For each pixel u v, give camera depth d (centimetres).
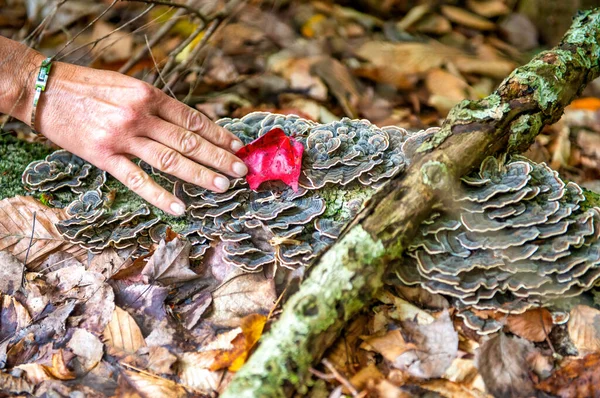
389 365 55
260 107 89
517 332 56
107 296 59
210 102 89
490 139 57
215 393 54
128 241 62
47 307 59
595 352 55
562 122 89
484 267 55
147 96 57
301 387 52
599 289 58
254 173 59
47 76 58
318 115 87
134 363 55
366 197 59
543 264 55
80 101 58
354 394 52
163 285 60
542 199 57
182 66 83
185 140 57
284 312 52
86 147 58
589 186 79
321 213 59
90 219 60
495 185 56
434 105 91
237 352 55
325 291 52
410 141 60
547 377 54
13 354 56
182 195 61
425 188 54
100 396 53
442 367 54
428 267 55
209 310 59
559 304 57
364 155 60
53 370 54
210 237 61
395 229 54
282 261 58
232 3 84
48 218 63
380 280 54
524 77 60
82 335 56
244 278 60
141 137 58
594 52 65
